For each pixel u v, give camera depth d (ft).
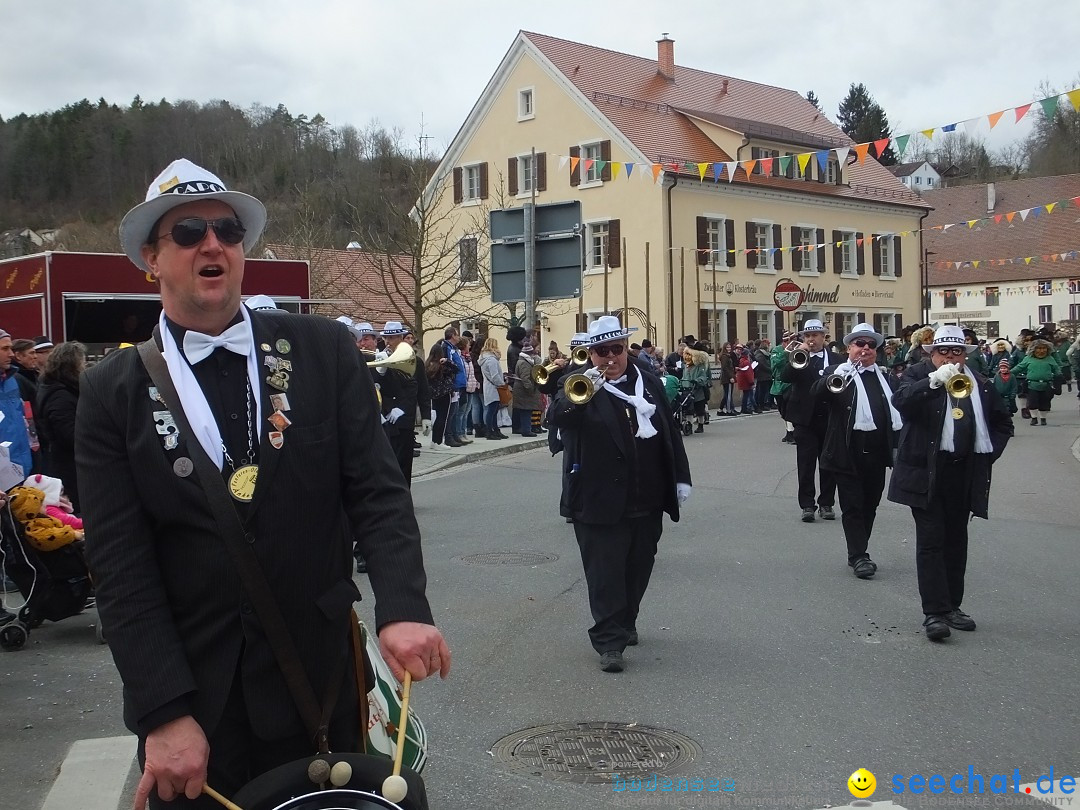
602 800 14.53
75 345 28.22
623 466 20.66
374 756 8.15
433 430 59.00
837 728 17.25
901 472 22.77
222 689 8.02
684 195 126.52
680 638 22.71
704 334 128.06
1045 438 67.10
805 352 36.09
